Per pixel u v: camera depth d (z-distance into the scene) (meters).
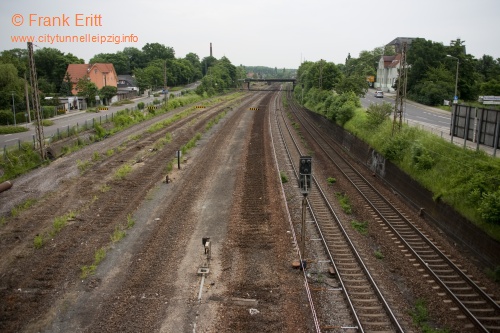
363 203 22.42
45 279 13.74
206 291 13.05
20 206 20.70
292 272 14.37
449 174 20.27
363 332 10.98
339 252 16.14
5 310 12.05
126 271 14.27
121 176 26.06
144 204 21.16
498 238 14.79
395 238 17.73
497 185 17.12
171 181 25.22
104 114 63.00
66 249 15.92
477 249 16.06
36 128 32.06
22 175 26.67
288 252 15.81
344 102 43.59
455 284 13.91
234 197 22.30
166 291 13.04
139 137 40.44
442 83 60.97
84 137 38.53
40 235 17.30
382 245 16.98
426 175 21.62
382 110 34.03
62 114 62.66
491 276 14.38
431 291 13.42
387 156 26.38
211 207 20.72
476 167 19.08
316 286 13.52
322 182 26.39
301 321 11.55
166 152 33.75
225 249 15.99
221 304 12.34
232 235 17.30
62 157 31.89
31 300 12.54
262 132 45.22
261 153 33.84
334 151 36.94
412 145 24.33
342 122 40.59
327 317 11.84
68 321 11.54
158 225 18.27
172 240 16.75
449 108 55.56
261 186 24.34
